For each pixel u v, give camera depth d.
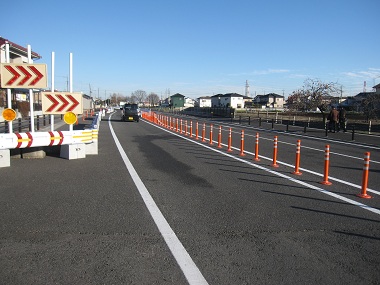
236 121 41.66
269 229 4.92
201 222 5.16
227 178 8.38
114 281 3.40
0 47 32.59
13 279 3.39
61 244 4.25
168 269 3.66
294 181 8.17
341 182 8.23
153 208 5.79
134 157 11.44
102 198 6.34
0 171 8.59
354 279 3.53
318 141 19.20
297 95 42.03
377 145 17.75
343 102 75.69
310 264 3.85
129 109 36.28
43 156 10.70
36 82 10.27
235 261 3.88
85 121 36.03
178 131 24.20
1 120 26.89
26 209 5.60
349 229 5.00
